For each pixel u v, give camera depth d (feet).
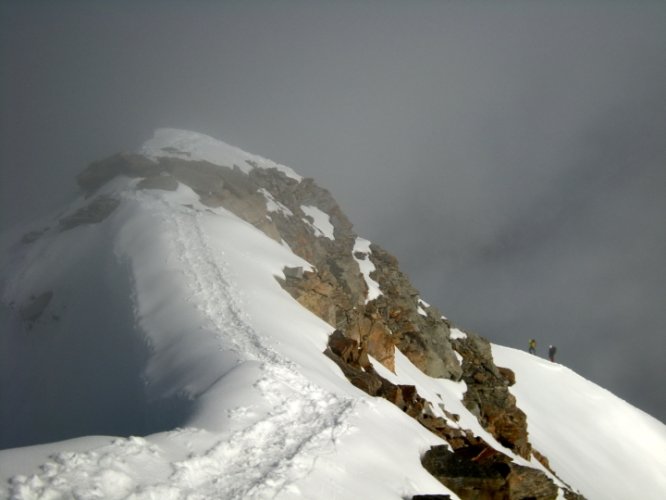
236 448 42.98
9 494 29.37
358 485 43.75
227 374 57.31
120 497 32.40
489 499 56.49
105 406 70.23
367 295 159.84
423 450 58.59
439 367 147.23
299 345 77.41
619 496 142.20
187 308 80.69
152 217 117.08
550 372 197.67
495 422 140.97
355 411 55.72
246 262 106.32
